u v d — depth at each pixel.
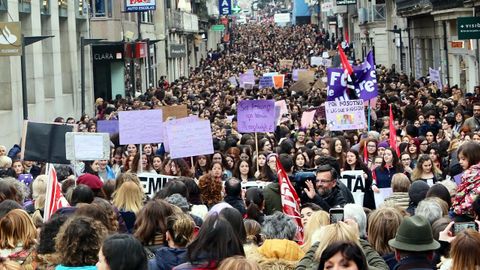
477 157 13.52
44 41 43.22
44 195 13.59
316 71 58.91
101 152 16.69
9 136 35.31
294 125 30.03
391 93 39.16
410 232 8.72
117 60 56.06
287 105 35.00
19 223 9.84
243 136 23.53
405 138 22.94
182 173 19.00
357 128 23.98
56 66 43.97
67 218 9.36
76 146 16.62
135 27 63.38
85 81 50.88
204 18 115.88
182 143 19.27
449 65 52.34
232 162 19.91
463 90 49.72
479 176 11.20
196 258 8.41
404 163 18.22
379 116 33.22
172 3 83.69
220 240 8.41
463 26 36.88
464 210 11.20
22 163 19.97
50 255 9.36
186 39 97.38
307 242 10.05
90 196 12.73
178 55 81.62
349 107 23.97
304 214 12.05
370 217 9.98
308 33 141.75
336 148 19.94
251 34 163.62
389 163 17.84
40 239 9.46
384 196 16.88
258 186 16.30
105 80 57.38
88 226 8.72
